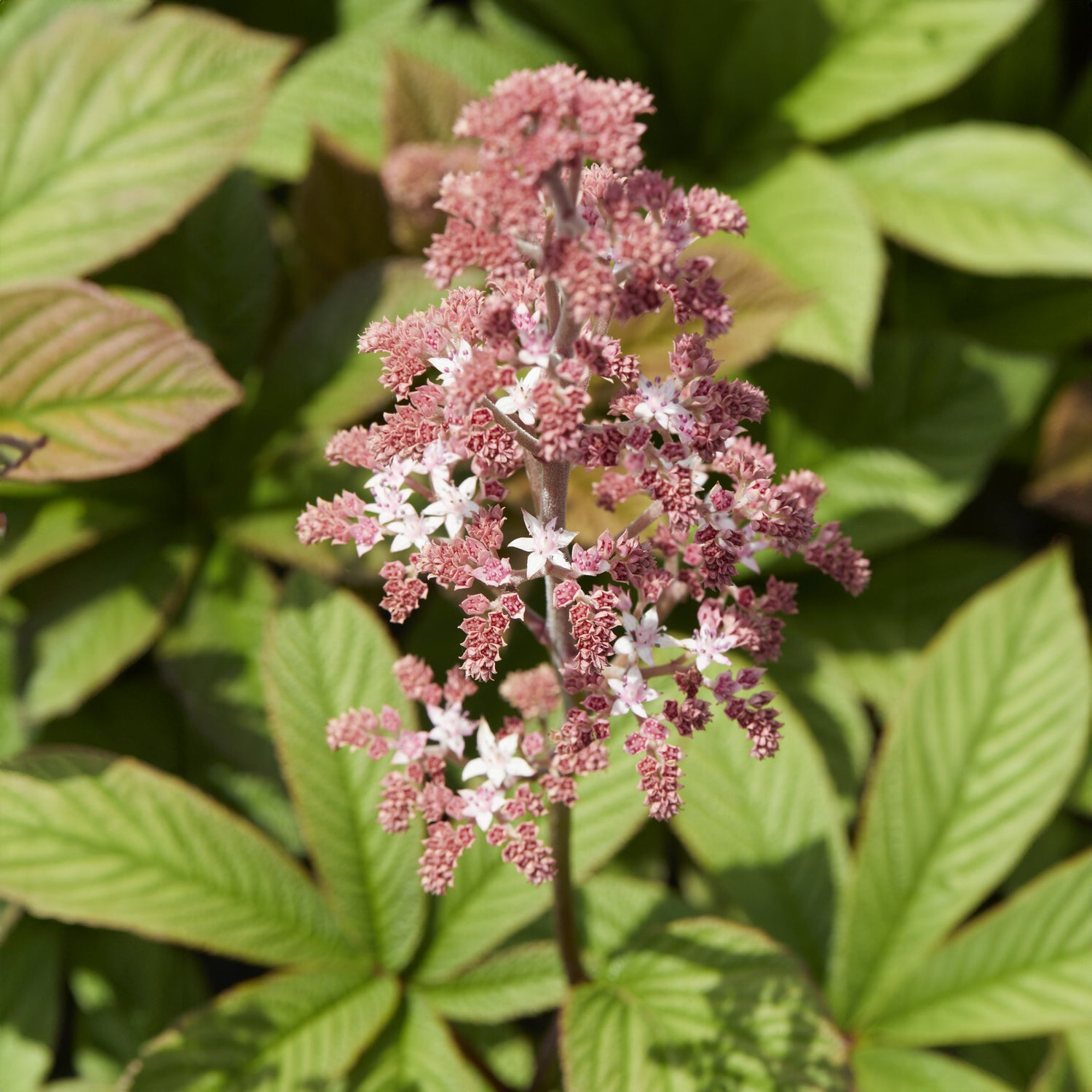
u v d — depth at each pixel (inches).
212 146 25.6
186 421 24.2
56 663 25.6
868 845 25.0
